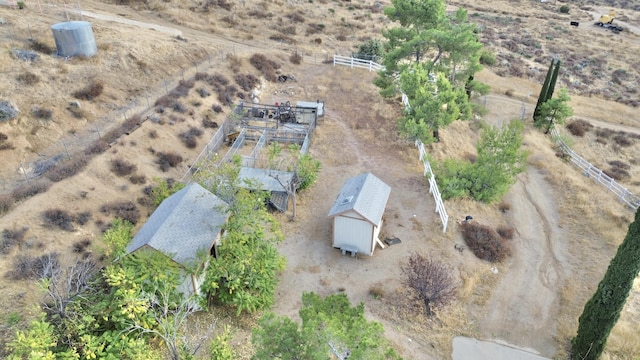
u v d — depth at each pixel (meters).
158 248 20.64
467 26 40.09
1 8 44.31
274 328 14.91
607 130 49.84
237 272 22.28
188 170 32.03
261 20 60.69
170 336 17.66
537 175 38.62
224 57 46.81
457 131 43.88
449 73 41.38
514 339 22.73
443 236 28.72
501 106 52.97
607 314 20.05
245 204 23.91
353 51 56.88
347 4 75.00
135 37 43.94
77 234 24.42
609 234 30.28
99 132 32.44
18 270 21.44
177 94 38.41
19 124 30.12
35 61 35.44
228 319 22.31
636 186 40.62
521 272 27.14
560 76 62.47
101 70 37.69
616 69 66.62
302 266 26.23
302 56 53.72
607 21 86.81
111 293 19.31
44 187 26.23
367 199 26.72
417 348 21.78
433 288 22.77
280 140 37.88
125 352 18.00
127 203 27.56
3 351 17.59
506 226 31.23
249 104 41.62
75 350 16.38
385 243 28.06
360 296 24.38
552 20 90.50
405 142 38.91
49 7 48.53
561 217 32.81
